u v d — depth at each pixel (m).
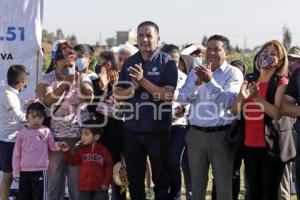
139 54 6.83
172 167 7.66
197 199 6.77
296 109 5.96
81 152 7.08
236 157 6.94
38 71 8.01
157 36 6.78
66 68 6.98
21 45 7.96
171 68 6.72
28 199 7.01
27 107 7.05
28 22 7.97
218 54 6.63
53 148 7.02
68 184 7.20
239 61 8.21
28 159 6.92
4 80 7.89
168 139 6.83
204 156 6.72
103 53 7.60
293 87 6.06
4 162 7.40
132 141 6.80
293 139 6.39
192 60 8.41
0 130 7.34
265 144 6.33
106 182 7.08
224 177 6.63
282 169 6.48
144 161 6.90
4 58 7.92
